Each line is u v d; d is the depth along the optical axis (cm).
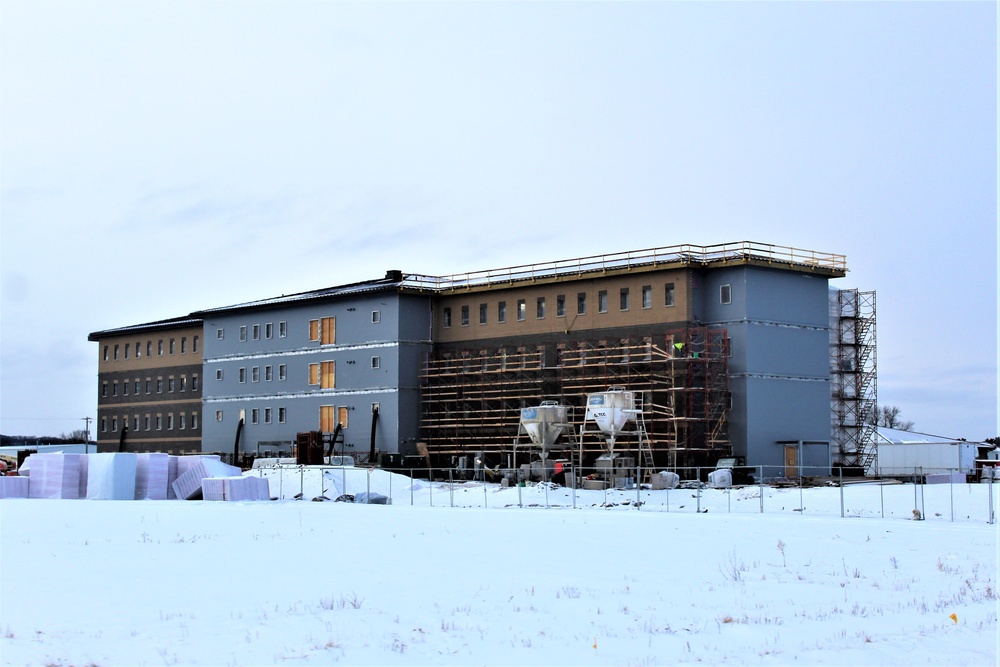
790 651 2222
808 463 9262
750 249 9156
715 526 5038
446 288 10562
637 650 2233
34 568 3456
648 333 9275
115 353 14400
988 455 10550
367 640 2320
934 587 3092
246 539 4381
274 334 11681
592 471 9006
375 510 6150
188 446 13188
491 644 2288
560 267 9919
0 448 14925
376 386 10638
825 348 9512
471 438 10138
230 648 2244
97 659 2155
